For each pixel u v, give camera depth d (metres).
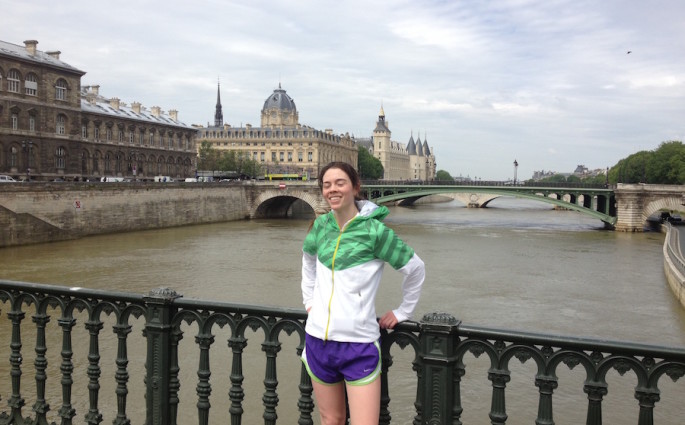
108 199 77.69
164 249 61.81
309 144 185.75
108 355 23.61
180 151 128.50
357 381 5.45
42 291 7.48
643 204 92.06
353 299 5.50
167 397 6.82
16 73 83.44
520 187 100.19
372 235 5.53
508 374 5.65
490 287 42.44
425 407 5.75
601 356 5.39
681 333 30.75
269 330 6.48
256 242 69.88
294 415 18.80
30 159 86.06
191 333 27.17
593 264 54.47
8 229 60.97
